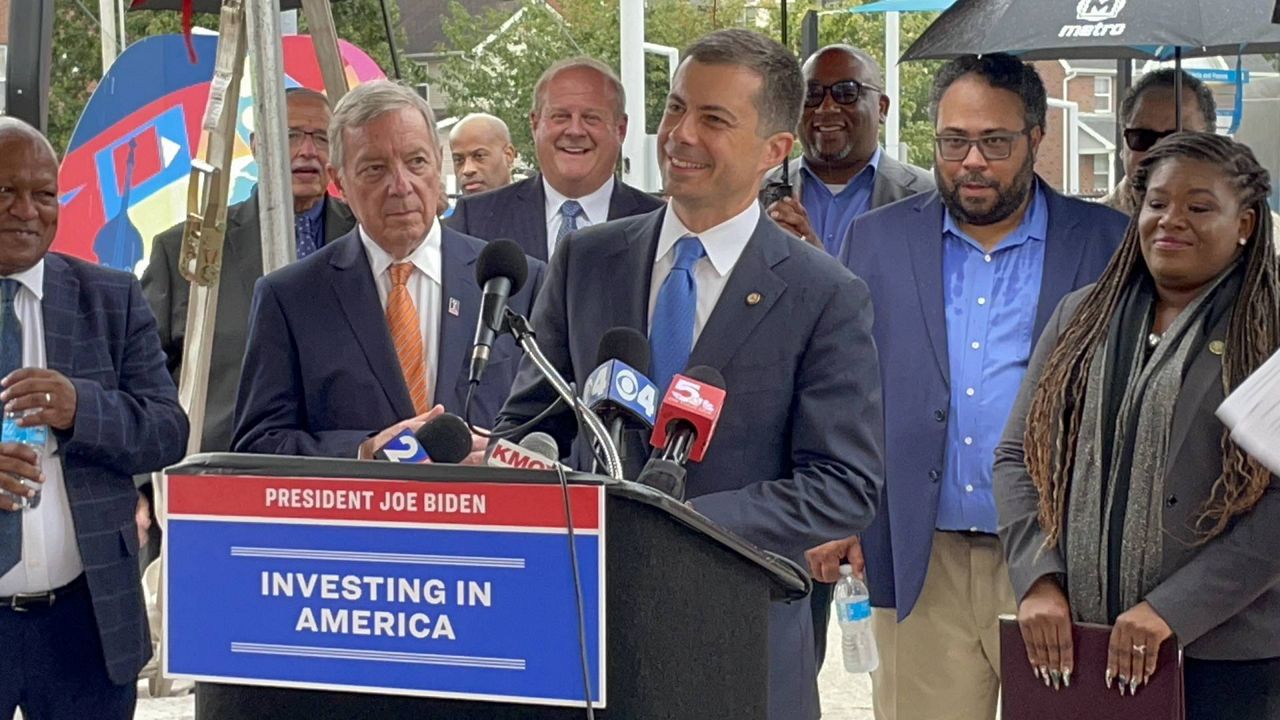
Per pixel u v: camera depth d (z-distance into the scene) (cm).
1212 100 577
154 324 404
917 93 1739
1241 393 235
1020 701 344
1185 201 335
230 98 471
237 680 202
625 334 261
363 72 682
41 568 370
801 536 286
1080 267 405
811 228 496
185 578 204
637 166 1038
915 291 412
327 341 379
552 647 191
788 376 300
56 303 383
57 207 382
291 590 200
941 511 404
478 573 193
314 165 564
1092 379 346
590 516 188
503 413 324
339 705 201
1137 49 632
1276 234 477
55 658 375
